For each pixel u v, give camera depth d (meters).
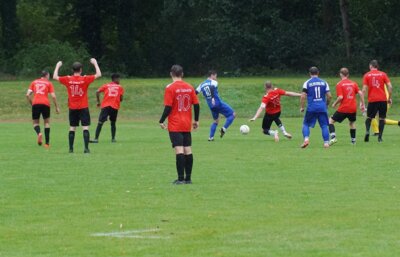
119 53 158.50
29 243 24.69
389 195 32.88
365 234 25.39
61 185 36.31
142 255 22.89
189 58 162.75
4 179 38.31
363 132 68.44
